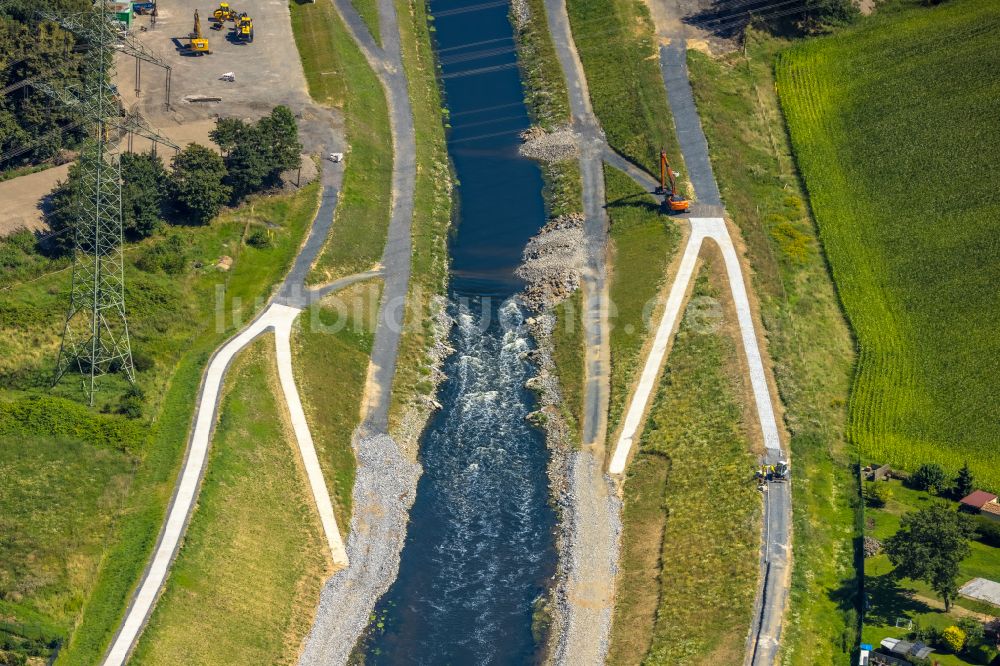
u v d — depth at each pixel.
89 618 148.50
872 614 149.25
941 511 150.62
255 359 182.25
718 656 143.25
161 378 178.75
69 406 169.88
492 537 166.75
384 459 175.75
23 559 153.12
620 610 154.62
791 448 169.12
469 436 180.62
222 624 151.00
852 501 164.38
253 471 167.62
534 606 157.75
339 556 162.50
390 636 154.62
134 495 161.75
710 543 156.88
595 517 167.00
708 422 173.50
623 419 178.75
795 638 144.50
